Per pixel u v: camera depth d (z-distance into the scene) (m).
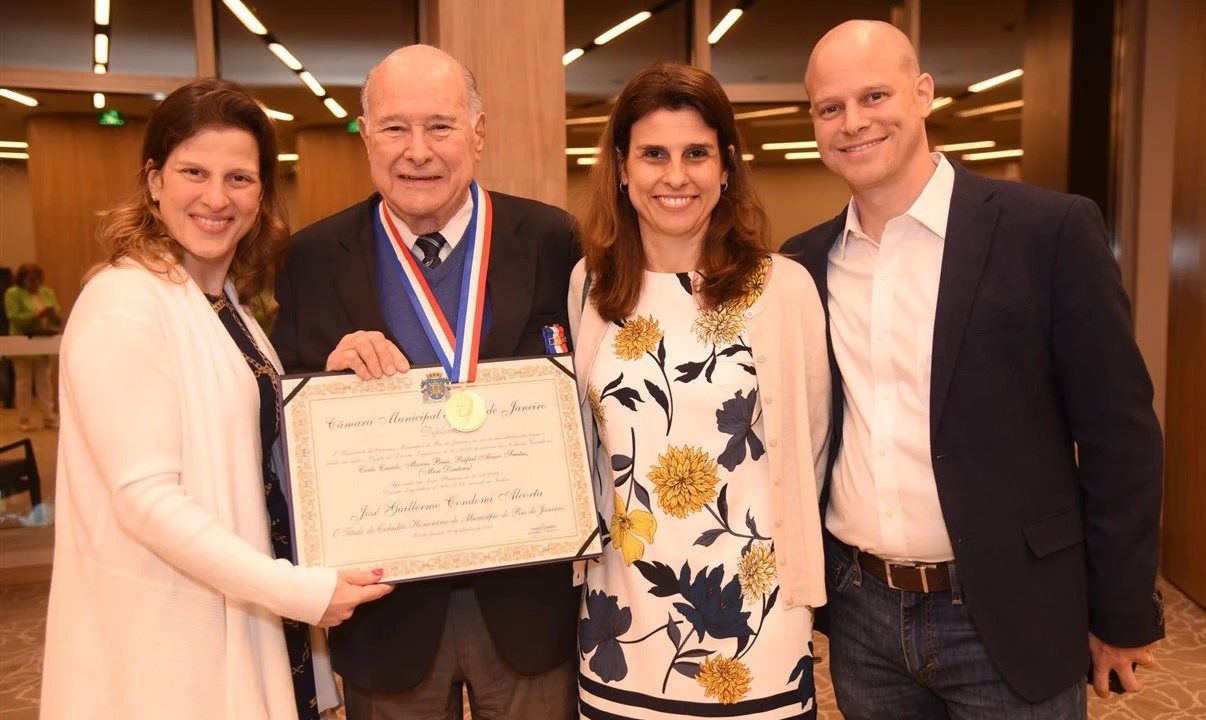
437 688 1.66
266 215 1.63
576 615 1.74
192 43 4.67
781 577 1.59
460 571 1.49
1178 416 4.14
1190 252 4.04
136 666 1.38
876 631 1.62
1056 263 1.45
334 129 5.24
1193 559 3.97
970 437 1.49
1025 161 5.10
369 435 1.52
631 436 1.61
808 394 1.66
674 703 1.58
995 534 1.49
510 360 1.61
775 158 5.04
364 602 1.50
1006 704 1.53
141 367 1.36
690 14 4.99
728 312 1.61
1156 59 4.70
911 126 1.53
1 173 4.66
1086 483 1.50
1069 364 1.45
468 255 1.72
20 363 4.70
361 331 1.60
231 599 1.42
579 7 4.91
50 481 4.78
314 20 4.81
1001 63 5.04
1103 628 1.51
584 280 1.74
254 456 1.50
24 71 4.46
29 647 3.57
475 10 4.16
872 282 1.59
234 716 1.42
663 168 1.55
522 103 4.22
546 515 1.55
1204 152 3.89
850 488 1.63
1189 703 3.04
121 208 1.50
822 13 5.00
